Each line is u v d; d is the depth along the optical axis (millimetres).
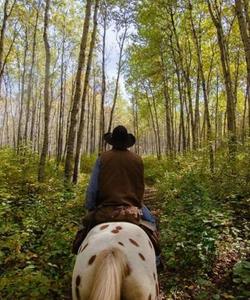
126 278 2830
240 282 5848
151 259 3152
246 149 12305
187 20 24234
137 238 3207
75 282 2986
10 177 13258
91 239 3189
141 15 23547
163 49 26906
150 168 29359
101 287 2684
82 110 15430
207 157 14602
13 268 5516
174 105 34531
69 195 10172
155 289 3020
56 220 7961
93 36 16547
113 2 23984
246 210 9484
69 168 14242
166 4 22328
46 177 14750
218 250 6867
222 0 20031
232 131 13750
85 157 32531
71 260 5977
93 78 37906
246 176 11250
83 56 14523
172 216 9258
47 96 14891
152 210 12289
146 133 74000
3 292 4918
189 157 17109
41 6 22906
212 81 32500
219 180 11766
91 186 3934
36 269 5758
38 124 40469
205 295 5527
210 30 24359
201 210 7875
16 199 9930
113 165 3906
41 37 30594
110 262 2824
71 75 39938
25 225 7066
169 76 29312
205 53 26656
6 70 32594
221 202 9984
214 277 6223
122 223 3426
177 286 5941
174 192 12805
